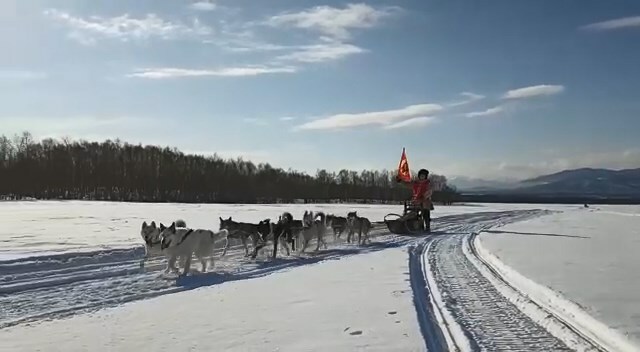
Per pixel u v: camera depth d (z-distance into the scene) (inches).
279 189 4205.2
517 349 280.8
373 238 984.9
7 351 276.2
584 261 600.4
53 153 3927.2
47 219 1332.4
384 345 287.6
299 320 343.3
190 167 4232.3
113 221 1263.5
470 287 466.3
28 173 3693.4
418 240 944.9
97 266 564.1
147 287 463.2
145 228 547.2
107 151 4178.2
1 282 463.5
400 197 4446.4
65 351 277.3
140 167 4104.3
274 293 437.1
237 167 4350.4
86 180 3905.0
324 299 411.5
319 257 700.0
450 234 1082.1
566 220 1699.1
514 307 383.2
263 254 719.1
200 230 553.3
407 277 522.9
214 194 4045.3
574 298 381.4
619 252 700.0
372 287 466.0
